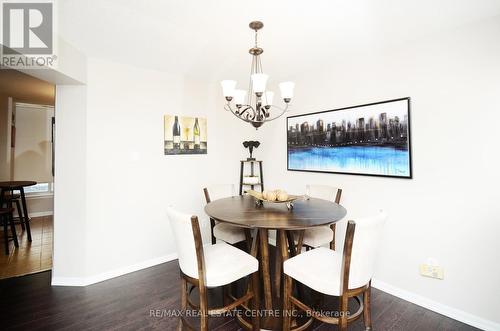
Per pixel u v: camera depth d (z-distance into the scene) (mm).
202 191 3289
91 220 2461
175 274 2646
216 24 1855
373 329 1794
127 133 2678
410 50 2123
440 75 1962
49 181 5004
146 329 1787
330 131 2736
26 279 2502
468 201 1849
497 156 1726
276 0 1568
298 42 2172
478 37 1790
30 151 4770
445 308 1955
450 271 1935
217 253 1750
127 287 2373
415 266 2117
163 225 2943
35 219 4695
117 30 1930
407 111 2121
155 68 2809
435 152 1998
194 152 3209
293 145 3158
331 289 1404
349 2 1593
